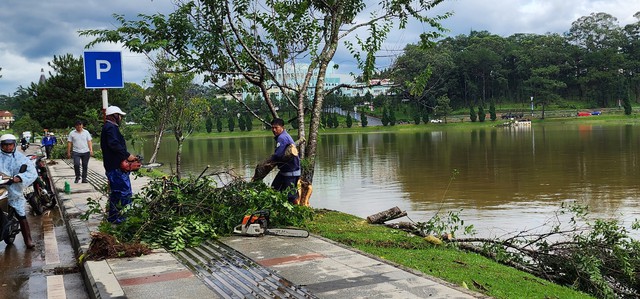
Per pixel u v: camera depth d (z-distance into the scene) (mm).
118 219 7871
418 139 58469
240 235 7395
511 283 5844
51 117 39125
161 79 18484
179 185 8016
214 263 5984
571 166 25312
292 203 8773
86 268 5934
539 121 104625
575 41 135625
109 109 8148
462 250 8211
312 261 5922
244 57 10641
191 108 19484
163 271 5695
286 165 8703
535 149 37094
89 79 9414
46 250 7703
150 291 5000
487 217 13391
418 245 7695
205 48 9914
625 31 139125
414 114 110250
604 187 18281
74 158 14977
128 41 9664
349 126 102125
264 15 10555
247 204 7738
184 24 9664
